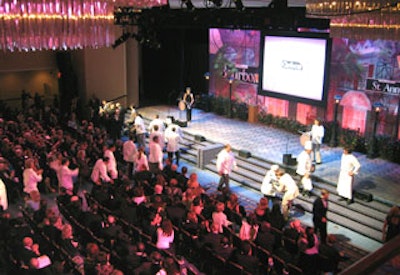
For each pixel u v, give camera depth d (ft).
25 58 85.71
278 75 70.79
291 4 54.19
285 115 73.72
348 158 47.55
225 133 70.74
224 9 54.08
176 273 30.63
